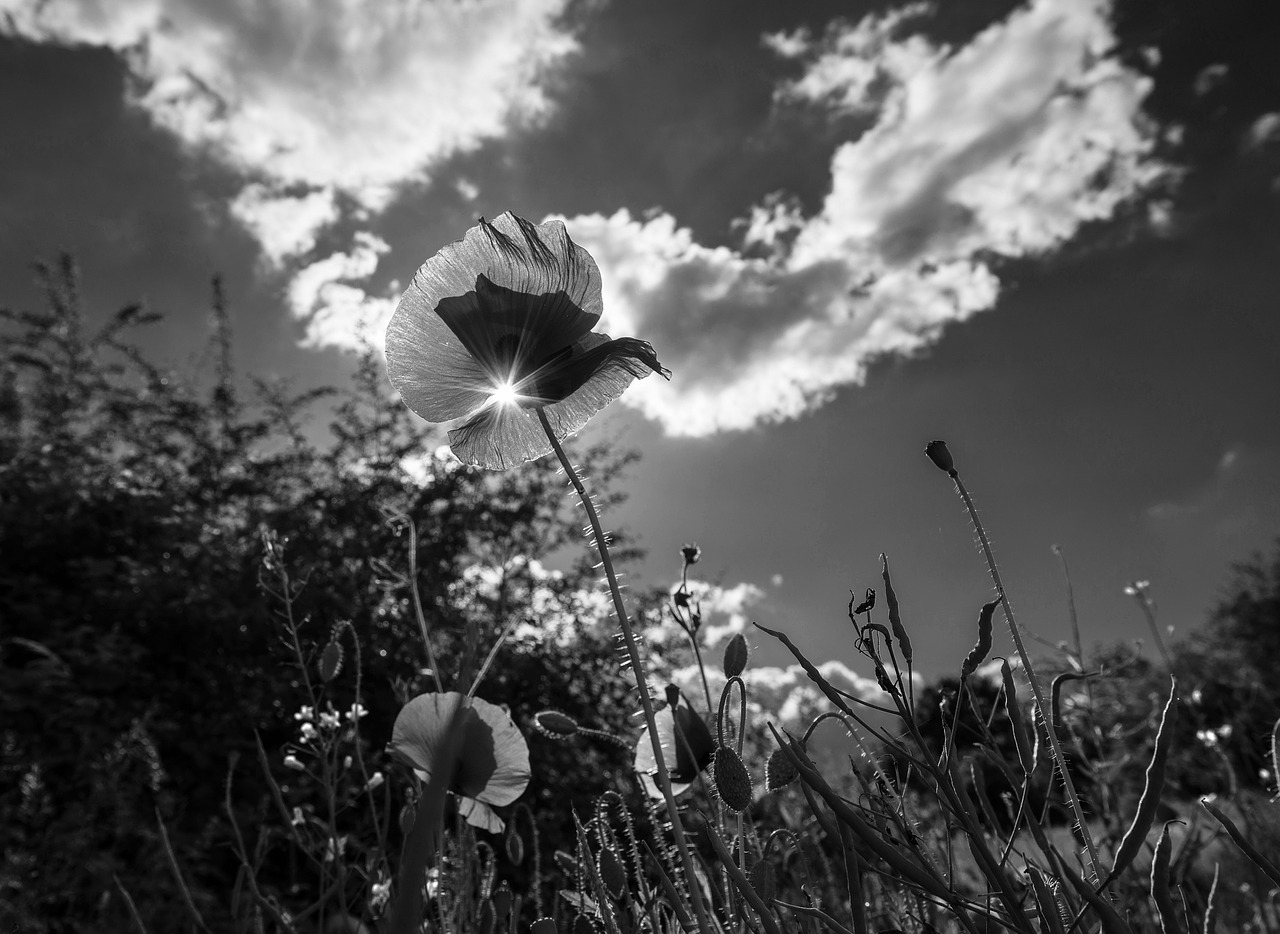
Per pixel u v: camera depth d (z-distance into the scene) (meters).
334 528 8.67
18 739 5.96
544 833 5.64
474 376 0.98
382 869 1.39
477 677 0.42
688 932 0.82
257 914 1.35
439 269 0.97
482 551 7.96
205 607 6.96
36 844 5.39
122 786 5.73
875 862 1.21
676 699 0.98
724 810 1.07
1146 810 0.65
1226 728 2.30
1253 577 16.55
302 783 5.82
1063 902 0.84
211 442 10.27
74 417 10.65
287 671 6.33
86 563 7.17
